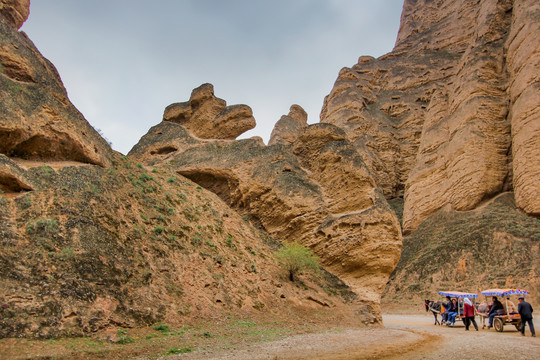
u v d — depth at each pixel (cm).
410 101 7438
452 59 7756
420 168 5512
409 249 4856
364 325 1875
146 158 2953
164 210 1803
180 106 3250
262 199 2500
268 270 1972
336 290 2108
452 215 4719
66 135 1597
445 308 2352
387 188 6303
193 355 976
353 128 6950
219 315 1433
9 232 1118
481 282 3691
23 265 1059
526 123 4119
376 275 2181
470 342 1391
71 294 1070
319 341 1277
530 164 3997
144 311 1202
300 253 2036
